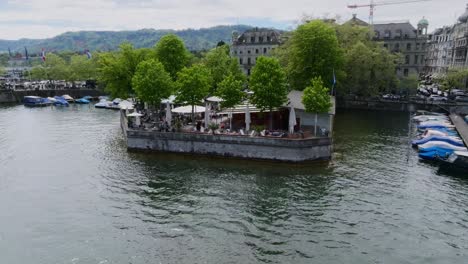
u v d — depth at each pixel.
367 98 94.19
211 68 86.12
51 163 47.91
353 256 26.94
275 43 127.25
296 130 54.44
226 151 48.28
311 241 28.86
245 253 27.19
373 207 34.78
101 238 29.50
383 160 48.91
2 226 31.53
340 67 78.12
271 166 45.47
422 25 108.94
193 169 44.50
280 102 50.62
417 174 43.78
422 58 109.19
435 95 96.94
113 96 70.50
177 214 33.22
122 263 26.20
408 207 34.97
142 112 67.69
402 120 76.75
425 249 28.02
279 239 29.12
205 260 26.36
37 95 115.00
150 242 28.80
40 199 36.75
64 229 30.98
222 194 37.31
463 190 39.22
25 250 28.03
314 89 49.12
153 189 38.72
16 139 61.31
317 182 40.53
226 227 30.91
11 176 43.28
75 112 91.56
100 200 36.31
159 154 50.75
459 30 127.69
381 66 88.25
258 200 35.94
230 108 59.47
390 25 113.00
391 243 28.75
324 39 73.94
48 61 137.00
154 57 70.81
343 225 31.36
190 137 49.44
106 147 55.19
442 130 62.38
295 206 34.72
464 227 31.41
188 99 53.00
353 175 42.88
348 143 57.56
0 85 122.62
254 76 51.53
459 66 118.12
